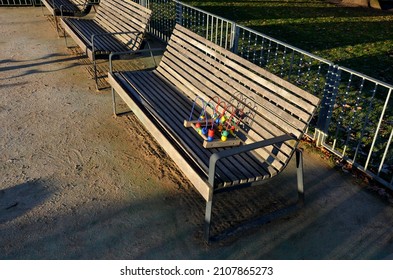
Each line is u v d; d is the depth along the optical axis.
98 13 6.62
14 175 3.51
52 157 3.80
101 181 3.47
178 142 3.19
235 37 5.13
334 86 3.71
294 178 3.61
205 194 2.62
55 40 7.33
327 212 3.19
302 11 11.41
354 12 11.77
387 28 9.73
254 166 2.89
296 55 7.23
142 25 5.04
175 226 2.99
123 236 2.88
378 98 5.38
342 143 4.26
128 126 4.41
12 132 4.21
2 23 8.38
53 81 5.59
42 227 2.93
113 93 4.46
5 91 5.22
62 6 6.75
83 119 4.53
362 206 3.27
